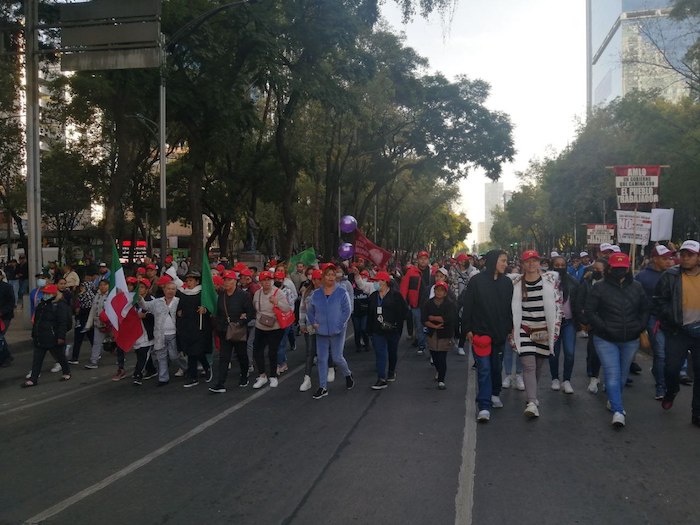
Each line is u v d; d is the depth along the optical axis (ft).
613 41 280.51
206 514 15.46
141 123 85.25
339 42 74.18
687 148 88.43
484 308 24.09
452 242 390.83
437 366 30.78
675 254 33.12
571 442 21.24
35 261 55.72
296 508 15.71
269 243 187.21
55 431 23.72
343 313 29.48
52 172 114.01
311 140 100.83
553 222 220.02
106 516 15.46
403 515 15.17
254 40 65.36
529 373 24.43
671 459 19.35
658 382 27.48
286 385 32.27
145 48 48.47
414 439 21.76
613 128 135.03
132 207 125.90
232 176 106.83
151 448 21.17
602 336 23.49
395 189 179.63
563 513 15.23
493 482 17.38
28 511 15.87
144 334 32.96
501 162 125.49
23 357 43.93
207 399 28.96
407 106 118.42
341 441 21.58
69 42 49.47
